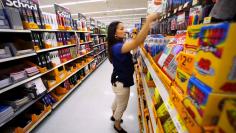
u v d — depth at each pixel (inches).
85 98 138.6
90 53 238.7
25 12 90.0
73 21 171.3
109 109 117.6
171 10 59.2
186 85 19.1
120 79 73.2
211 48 13.5
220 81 12.4
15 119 88.4
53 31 128.1
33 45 94.9
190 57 19.1
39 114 97.7
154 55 53.5
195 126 15.0
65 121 103.3
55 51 124.3
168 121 34.7
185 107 17.9
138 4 386.6
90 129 94.3
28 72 89.4
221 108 12.8
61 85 136.8
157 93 48.7
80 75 184.2
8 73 84.3
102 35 377.1
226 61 12.0
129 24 993.5
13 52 79.6
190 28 20.6
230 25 11.4
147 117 57.1
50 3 349.4
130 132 89.4
